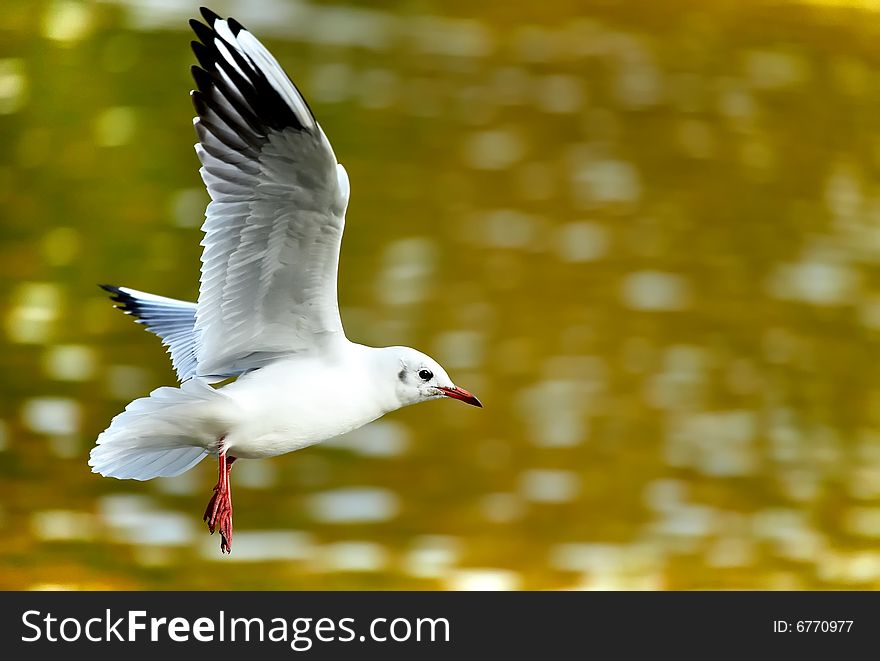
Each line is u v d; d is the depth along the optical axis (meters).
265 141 7.19
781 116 27.91
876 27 32.41
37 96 25.77
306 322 7.85
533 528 14.57
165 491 14.21
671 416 17.33
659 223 23.06
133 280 19.98
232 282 7.69
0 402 15.96
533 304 19.98
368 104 26.98
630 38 31.16
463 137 25.84
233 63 7.19
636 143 26.19
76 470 14.68
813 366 19.02
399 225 22.14
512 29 31.30
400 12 31.66
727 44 31.17
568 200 23.66
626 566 14.00
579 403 17.34
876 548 14.74
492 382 17.81
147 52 28.08
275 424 7.82
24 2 29.47
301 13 30.89
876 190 25.33
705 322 19.91
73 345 17.53
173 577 13.07
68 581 12.75
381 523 14.27
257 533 13.87
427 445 15.85
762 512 15.38
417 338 18.89
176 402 7.58
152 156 23.91
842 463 16.66
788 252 22.47
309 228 7.45
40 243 20.64
